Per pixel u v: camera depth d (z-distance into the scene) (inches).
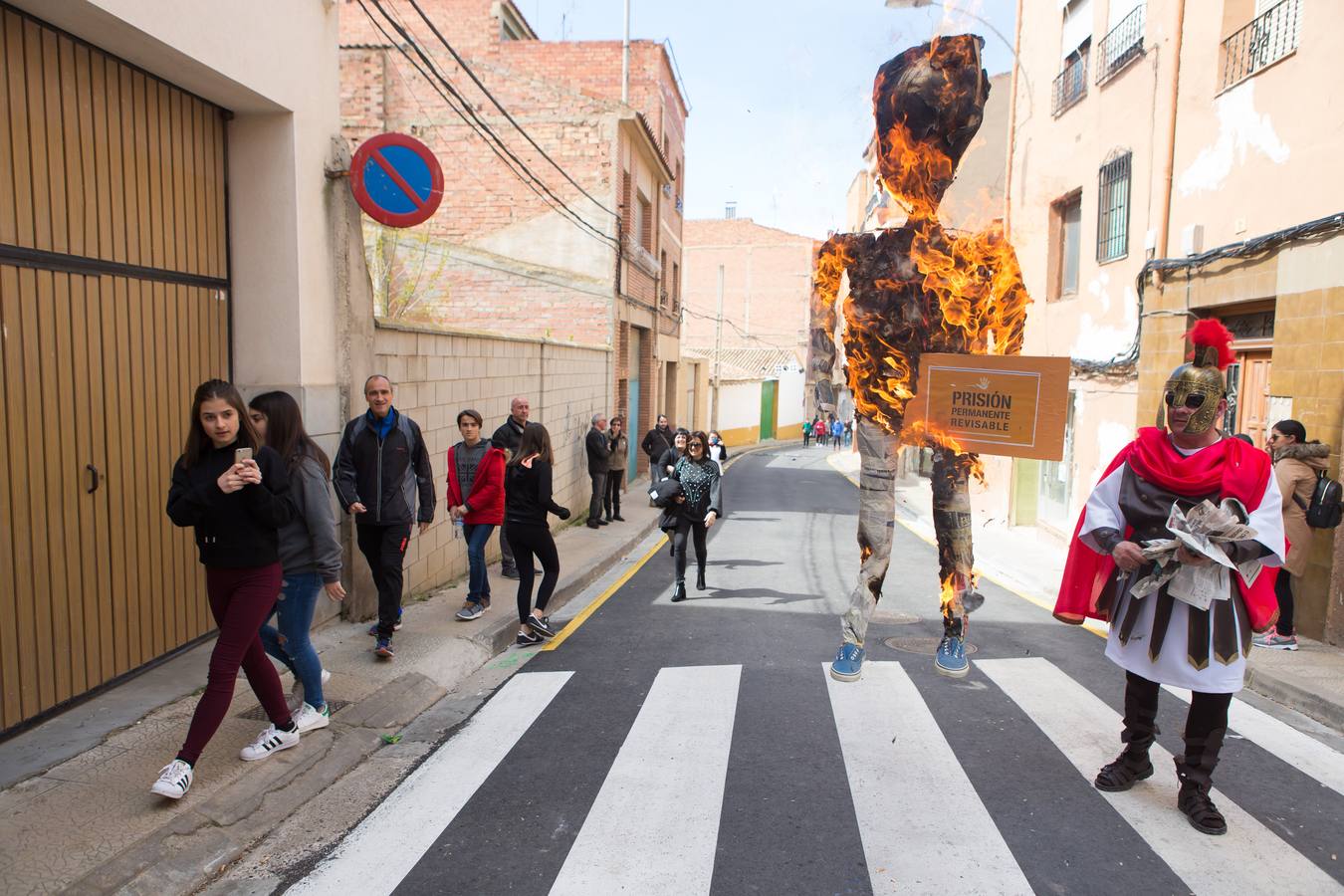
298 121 242.7
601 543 472.4
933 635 269.3
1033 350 563.8
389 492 227.6
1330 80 269.6
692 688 214.8
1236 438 140.0
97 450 190.7
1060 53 521.0
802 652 248.7
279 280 242.4
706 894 121.8
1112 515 147.5
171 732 173.6
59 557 180.1
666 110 926.4
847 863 129.6
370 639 247.1
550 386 499.8
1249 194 316.2
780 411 2096.5
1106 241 455.2
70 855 127.2
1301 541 241.0
